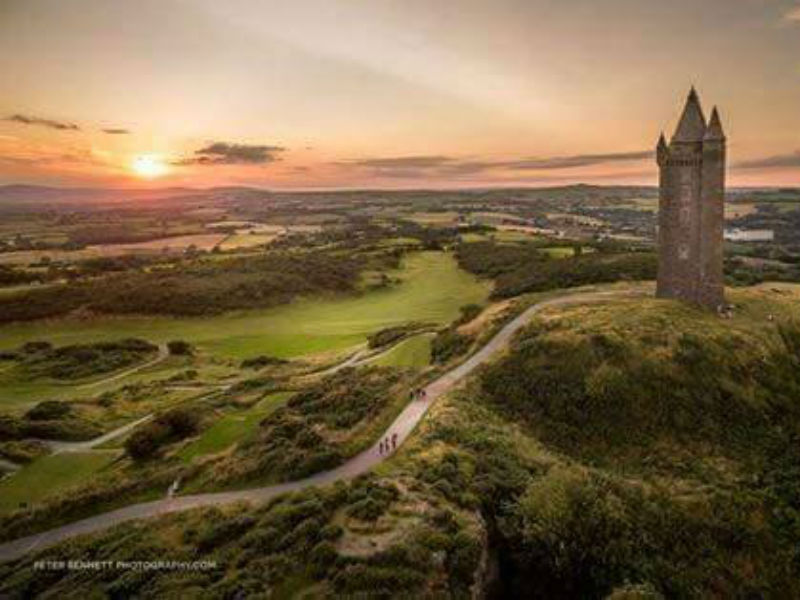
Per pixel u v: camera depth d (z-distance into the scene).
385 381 56.19
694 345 55.25
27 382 77.88
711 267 65.19
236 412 55.78
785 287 87.56
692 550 34.50
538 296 78.38
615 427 47.78
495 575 29.95
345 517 30.00
